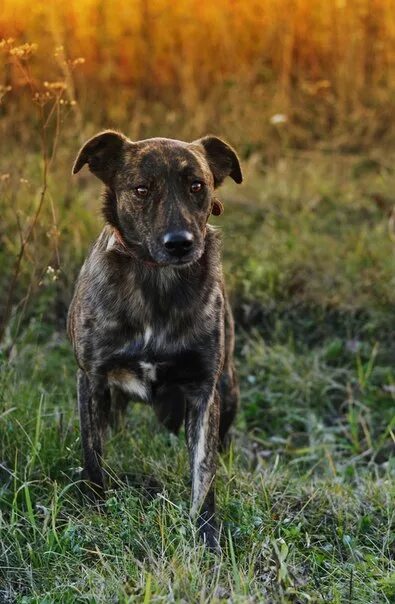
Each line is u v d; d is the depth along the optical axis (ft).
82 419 23.58
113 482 24.45
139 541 20.94
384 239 40.57
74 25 45.83
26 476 23.86
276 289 37.32
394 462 27.81
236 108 48.08
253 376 33.78
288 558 20.52
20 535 21.43
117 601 18.53
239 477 25.20
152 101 49.03
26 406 26.73
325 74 50.29
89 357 23.24
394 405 32.45
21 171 38.65
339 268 38.86
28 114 44.11
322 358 34.60
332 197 44.42
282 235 40.83
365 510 23.91
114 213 23.27
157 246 21.70
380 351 34.78
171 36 48.60
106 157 23.30
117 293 22.82
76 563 20.27
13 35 43.34
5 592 19.72
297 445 31.35
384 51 49.85
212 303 23.34
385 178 45.70
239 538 21.80
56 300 35.96
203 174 22.56
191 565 19.22
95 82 47.21
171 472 25.21
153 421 29.25
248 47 50.24
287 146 48.85
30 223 34.17
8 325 31.40
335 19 49.55
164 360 23.02
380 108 49.96
